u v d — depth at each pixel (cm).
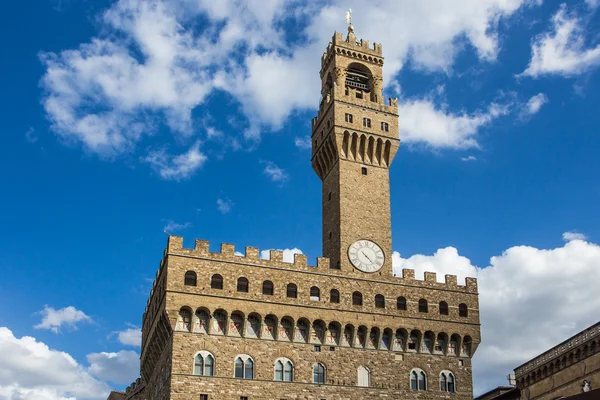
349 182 11106
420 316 10338
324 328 9819
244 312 9481
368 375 9831
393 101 11894
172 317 9138
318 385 9525
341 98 11550
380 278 10412
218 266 9594
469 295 10731
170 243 9475
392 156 11556
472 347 10438
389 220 11050
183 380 8950
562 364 8225
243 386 9188
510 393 9538
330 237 11038
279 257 9975
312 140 12294
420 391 9962
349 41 12525
